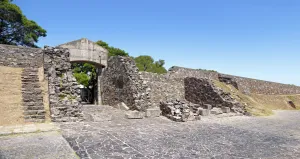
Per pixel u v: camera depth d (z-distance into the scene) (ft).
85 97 92.89
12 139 25.36
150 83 63.77
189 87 73.97
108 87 67.05
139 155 22.34
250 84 98.27
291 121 52.31
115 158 21.07
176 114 45.37
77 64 102.78
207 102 67.26
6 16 87.97
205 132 34.83
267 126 43.21
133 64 57.67
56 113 36.29
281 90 115.65
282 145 28.71
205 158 22.43
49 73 40.01
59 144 24.22
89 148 23.58
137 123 39.50
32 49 58.70
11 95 37.93
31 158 19.75
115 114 47.78
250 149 26.30
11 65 54.13
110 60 67.21
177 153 23.62
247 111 61.52
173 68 78.54
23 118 33.45
